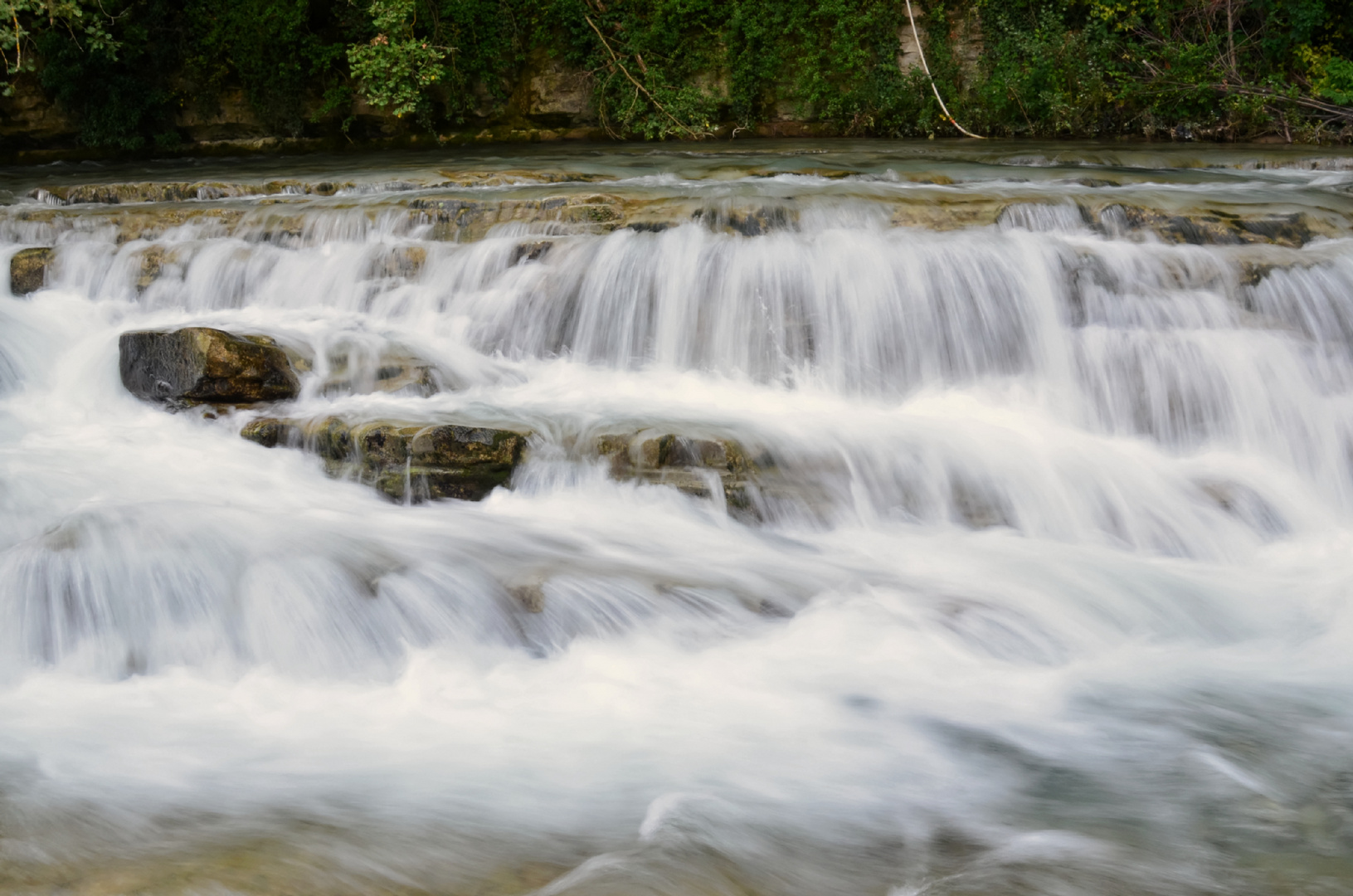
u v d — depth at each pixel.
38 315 8.02
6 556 4.73
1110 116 17.08
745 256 7.50
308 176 12.09
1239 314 7.18
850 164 11.74
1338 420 6.77
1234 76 16.66
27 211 9.18
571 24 17.81
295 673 4.54
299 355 7.00
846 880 3.15
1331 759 3.91
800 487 5.92
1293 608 5.30
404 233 8.35
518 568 5.02
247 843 3.21
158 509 5.28
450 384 7.13
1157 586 5.45
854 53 17.41
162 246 8.45
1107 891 3.12
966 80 17.75
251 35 17.52
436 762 3.83
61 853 3.13
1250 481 6.48
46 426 6.79
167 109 18.16
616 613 4.76
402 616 4.71
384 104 16.88
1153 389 6.95
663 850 3.23
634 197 8.24
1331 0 16.81
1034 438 6.62
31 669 4.53
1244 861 3.29
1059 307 7.27
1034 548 5.80
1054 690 4.46
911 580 5.30
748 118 18.02
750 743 3.99
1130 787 3.73
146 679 4.51
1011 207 7.99
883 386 7.29
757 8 17.55
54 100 17.97
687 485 5.85
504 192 9.31
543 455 6.02
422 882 3.02
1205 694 4.43
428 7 17.66
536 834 3.32
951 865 3.24
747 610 4.87
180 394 6.66
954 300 7.29
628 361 7.54
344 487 6.07
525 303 7.68
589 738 4.02
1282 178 10.70
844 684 4.45
